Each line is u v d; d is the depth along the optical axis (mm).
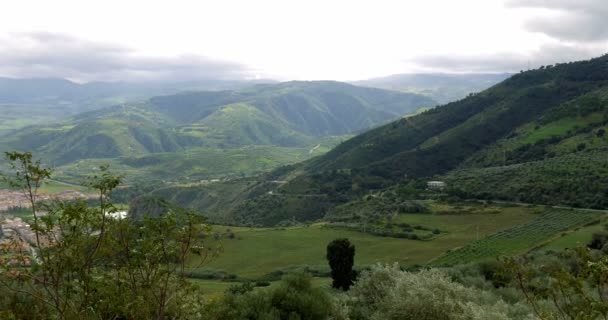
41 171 8953
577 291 9242
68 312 8883
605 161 123312
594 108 181125
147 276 9555
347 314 27672
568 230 82938
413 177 185000
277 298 26312
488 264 48000
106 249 9172
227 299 25453
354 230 106375
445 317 22875
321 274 73812
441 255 80562
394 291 26453
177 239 9797
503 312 21734
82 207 8727
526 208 106562
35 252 8828
